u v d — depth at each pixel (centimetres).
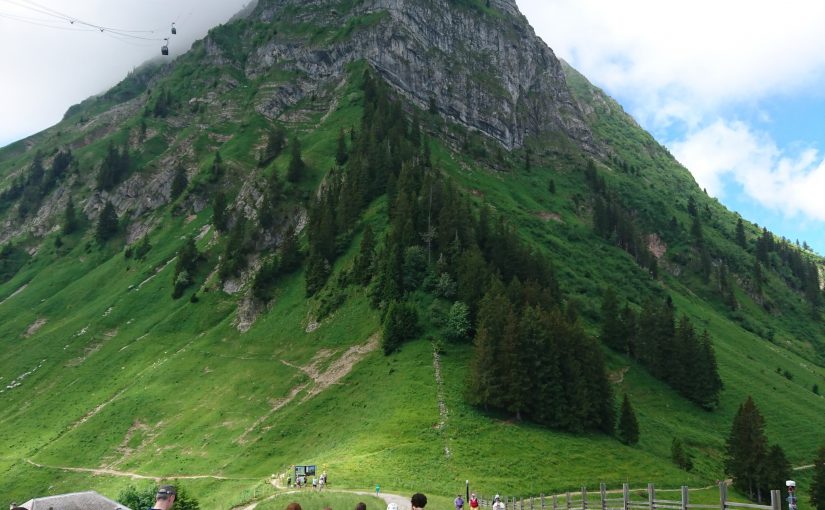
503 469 8419
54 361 16512
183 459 10588
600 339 15588
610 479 8712
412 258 13850
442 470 8144
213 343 15312
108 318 18138
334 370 12231
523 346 10700
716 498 9094
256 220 19262
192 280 18725
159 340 16400
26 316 19688
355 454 8769
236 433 11038
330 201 17862
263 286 16512
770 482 9981
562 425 10375
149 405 12988
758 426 10431
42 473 11056
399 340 12181
